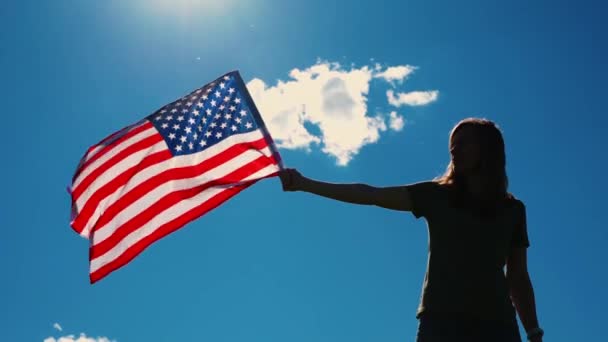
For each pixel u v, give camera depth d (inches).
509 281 222.4
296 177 211.5
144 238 287.1
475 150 209.5
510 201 214.2
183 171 290.5
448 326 191.3
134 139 297.0
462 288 194.7
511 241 216.8
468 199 206.1
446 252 200.1
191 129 297.1
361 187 209.8
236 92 301.0
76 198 295.9
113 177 294.8
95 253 289.0
